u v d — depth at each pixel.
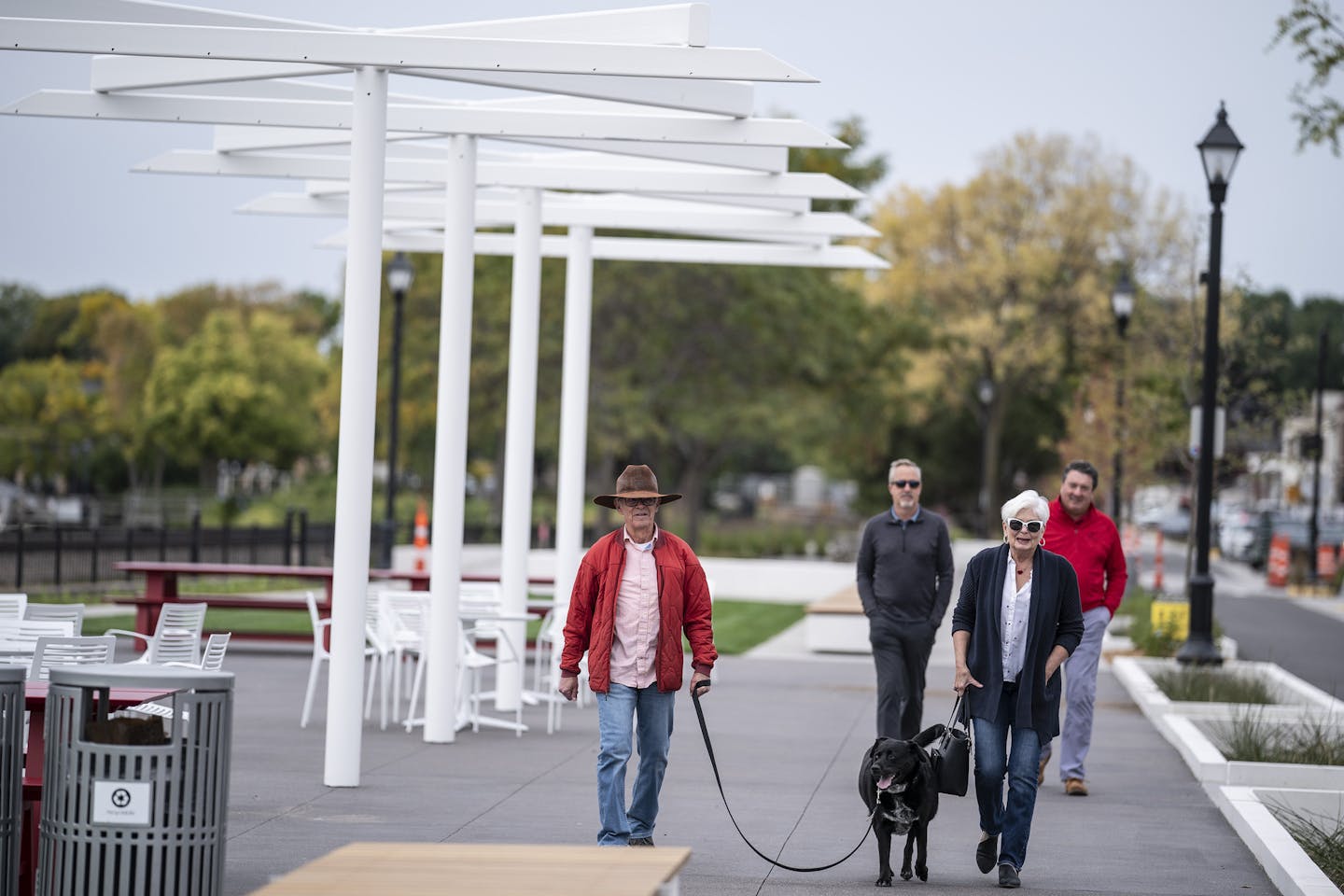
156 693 7.40
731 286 46.97
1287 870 9.05
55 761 6.80
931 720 17.27
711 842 10.38
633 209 19.25
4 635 12.32
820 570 40.25
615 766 9.10
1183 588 43.03
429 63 11.69
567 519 19.41
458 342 14.66
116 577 34.84
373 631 16.56
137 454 87.12
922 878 9.30
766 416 47.22
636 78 13.09
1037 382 73.00
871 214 69.75
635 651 9.17
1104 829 11.14
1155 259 67.56
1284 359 31.77
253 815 10.73
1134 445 34.81
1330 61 16.77
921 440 84.06
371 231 12.14
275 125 14.16
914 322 55.59
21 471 88.25
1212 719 16.27
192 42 11.55
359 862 6.11
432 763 13.38
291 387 85.44
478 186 16.98
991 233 69.19
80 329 106.56
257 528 38.06
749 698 19.14
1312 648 28.12
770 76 11.45
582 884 5.78
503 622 16.92
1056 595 9.33
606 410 46.75
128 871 6.71
